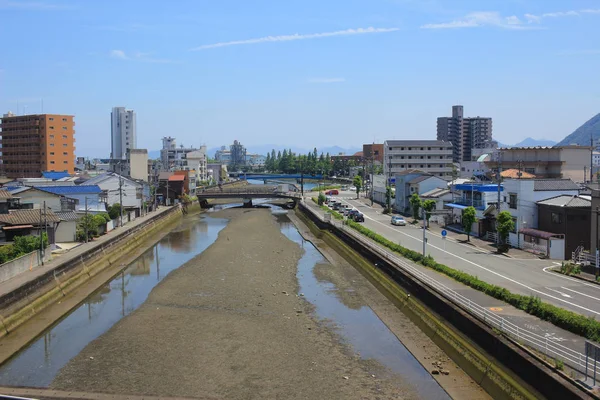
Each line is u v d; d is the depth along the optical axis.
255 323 30.47
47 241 41.03
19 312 31.16
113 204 73.44
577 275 34.44
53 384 22.44
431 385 22.06
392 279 38.38
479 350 23.20
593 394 16.23
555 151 79.56
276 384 22.19
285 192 121.62
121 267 48.66
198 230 76.00
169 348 26.50
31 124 117.62
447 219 65.56
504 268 37.69
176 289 38.56
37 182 78.69
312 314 32.41
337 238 61.19
